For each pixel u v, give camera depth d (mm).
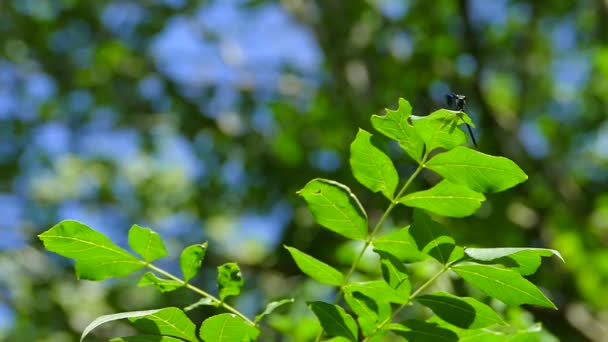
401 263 2094
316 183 2064
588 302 6234
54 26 9766
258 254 8445
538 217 6766
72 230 2023
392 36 8391
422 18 8430
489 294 2023
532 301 1984
